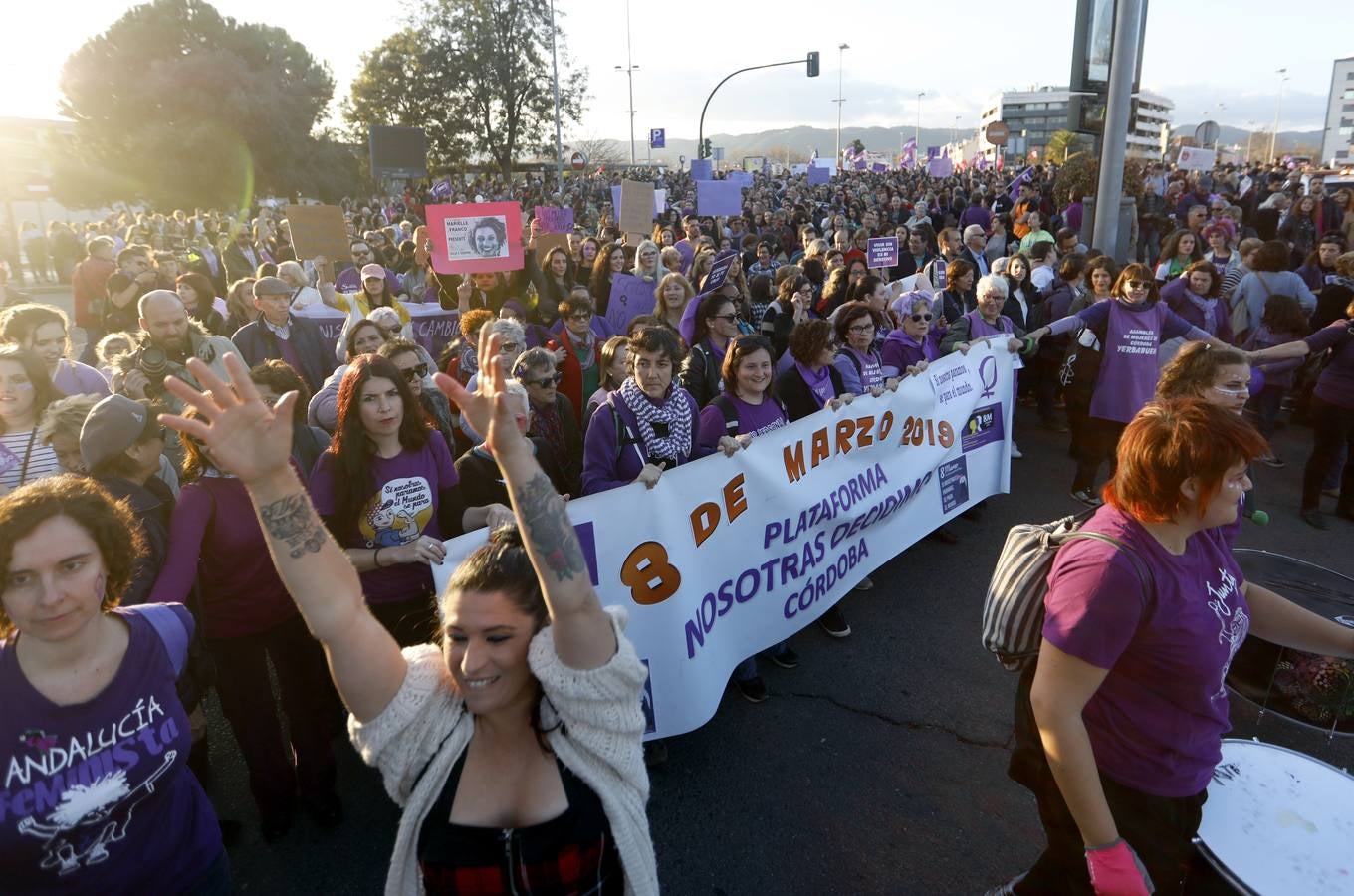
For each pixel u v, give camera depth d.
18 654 1.70
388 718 1.54
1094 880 1.88
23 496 1.67
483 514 3.19
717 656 3.62
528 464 1.44
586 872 1.54
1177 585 1.88
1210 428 1.79
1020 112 133.75
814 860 2.98
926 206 20.22
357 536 3.07
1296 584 3.26
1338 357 5.64
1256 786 2.25
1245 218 17.53
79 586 1.67
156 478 3.05
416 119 48.69
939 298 7.05
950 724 3.76
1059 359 7.82
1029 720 2.23
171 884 1.95
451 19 47.44
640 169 48.59
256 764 3.02
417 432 3.13
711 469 3.58
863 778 3.41
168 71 44.69
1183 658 1.90
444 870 1.52
